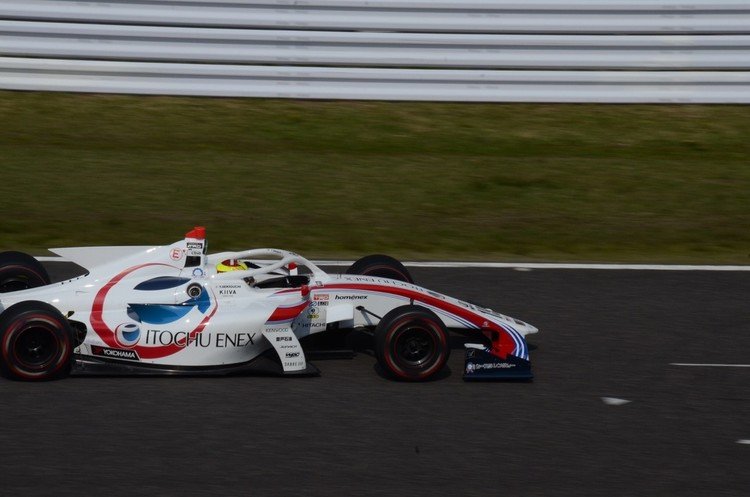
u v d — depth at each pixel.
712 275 39.50
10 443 21.69
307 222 43.94
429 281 37.03
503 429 23.56
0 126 52.56
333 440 22.53
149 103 56.53
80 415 23.34
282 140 53.69
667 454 22.41
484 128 56.50
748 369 28.70
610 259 41.75
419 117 57.34
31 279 29.00
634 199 48.53
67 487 19.80
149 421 23.20
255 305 27.12
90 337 26.11
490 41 54.41
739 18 54.66
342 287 28.16
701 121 57.97
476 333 30.08
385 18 54.12
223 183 47.81
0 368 25.39
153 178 47.94
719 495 20.42
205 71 54.28
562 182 50.16
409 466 21.33
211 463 21.11
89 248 27.88
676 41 54.97
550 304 34.91
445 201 47.31
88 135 52.69
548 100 55.66
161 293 26.94
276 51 54.28
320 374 26.98
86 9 53.25
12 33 53.59
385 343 26.22
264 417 23.73
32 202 44.09
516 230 44.56
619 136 56.28
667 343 31.02
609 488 20.61
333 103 58.19
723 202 48.41
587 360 29.14
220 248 40.38
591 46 54.75
